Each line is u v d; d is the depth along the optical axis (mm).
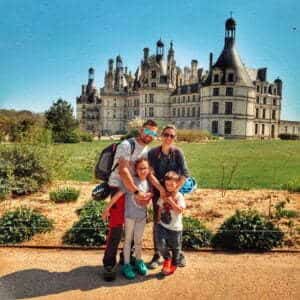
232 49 87875
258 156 27656
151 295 5242
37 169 12594
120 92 115688
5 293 5230
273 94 92875
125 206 5844
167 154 6168
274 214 9281
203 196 11938
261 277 5832
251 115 88375
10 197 11305
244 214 7617
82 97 119438
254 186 14375
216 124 88250
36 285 5488
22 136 13633
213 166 20984
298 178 15750
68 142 32188
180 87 104188
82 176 15867
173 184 5914
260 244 7055
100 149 26984
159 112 104938
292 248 7191
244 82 86875
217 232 7383
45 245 7172
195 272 6012
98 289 5402
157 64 104625
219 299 5145
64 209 9836
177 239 5957
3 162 11930
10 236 7324
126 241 5895
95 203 8312
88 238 7223
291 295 5262
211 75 88875
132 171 5867
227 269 6141
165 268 5902
